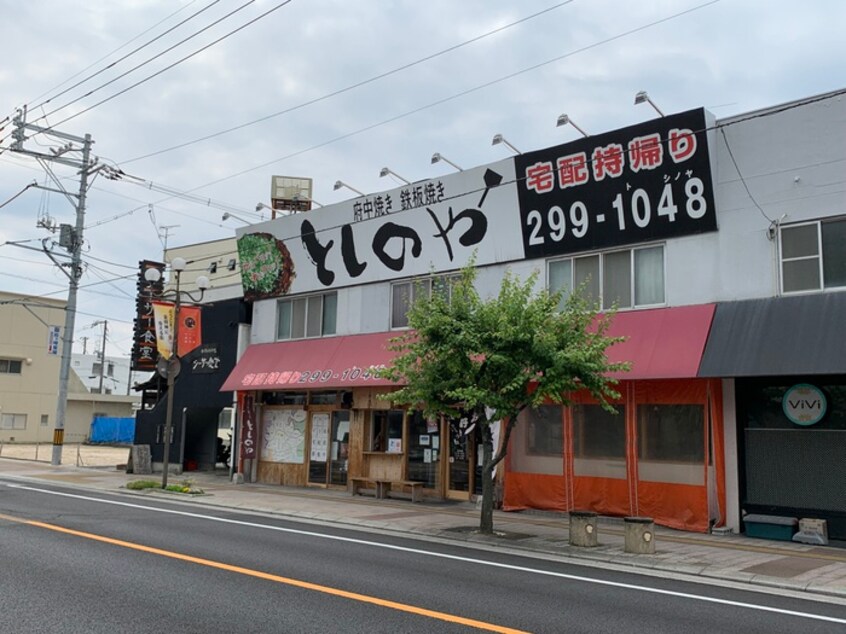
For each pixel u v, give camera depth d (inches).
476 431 719.1
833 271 529.0
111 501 680.4
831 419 521.7
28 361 1967.3
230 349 979.9
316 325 885.2
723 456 563.5
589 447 635.5
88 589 315.3
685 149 586.9
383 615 287.4
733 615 313.4
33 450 1611.7
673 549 479.8
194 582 334.0
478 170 719.7
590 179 641.0
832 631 291.4
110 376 3129.9
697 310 579.5
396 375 567.8
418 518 609.0
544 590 349.4
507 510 665.0
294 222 903.1
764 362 514.6
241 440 920.3
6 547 411.8
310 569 378.0
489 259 715.4
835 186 529.7
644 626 287.4
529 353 506.3
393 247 798.5
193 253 1389.0
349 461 815.7
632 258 629.9
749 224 566.3
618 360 589.0
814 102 542.6
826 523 513.0
